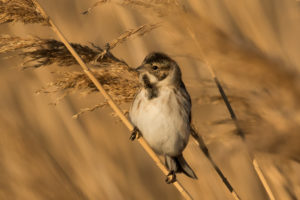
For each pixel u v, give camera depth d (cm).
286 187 643
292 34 899
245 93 471
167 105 738
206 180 884
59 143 1136
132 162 1140
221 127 467
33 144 893
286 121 381
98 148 1130
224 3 834
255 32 735
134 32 614
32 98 1238
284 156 371
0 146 870
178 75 752
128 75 716
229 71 459
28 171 863
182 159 790
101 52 690
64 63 673
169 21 546
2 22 601
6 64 1310
